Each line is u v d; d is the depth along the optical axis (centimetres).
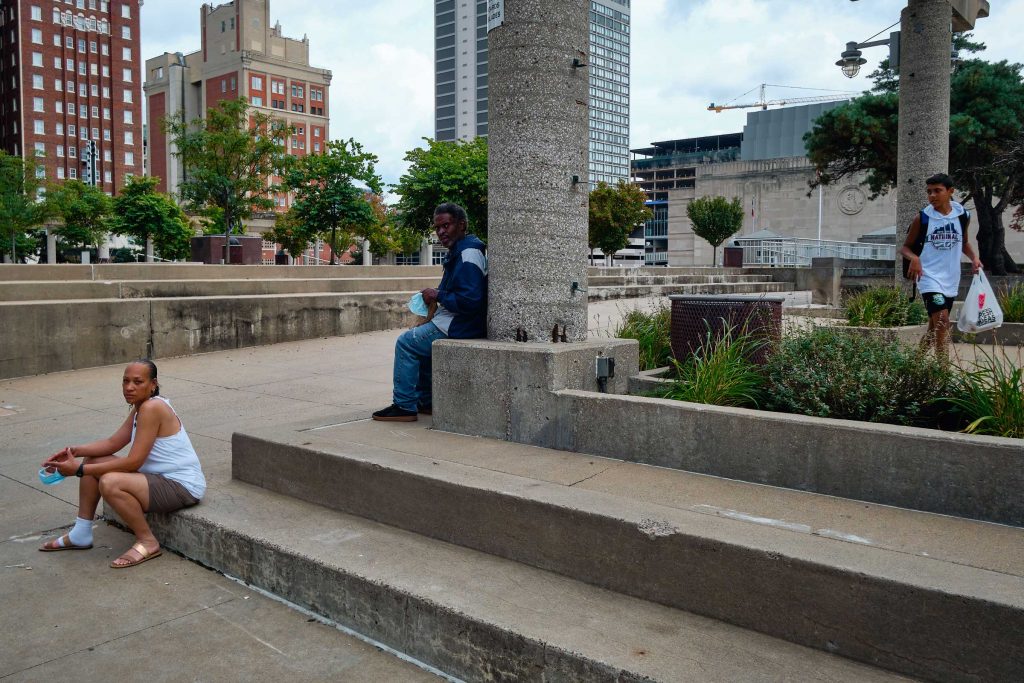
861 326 833
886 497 338
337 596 336
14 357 938
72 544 421
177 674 296
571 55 473
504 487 349
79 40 9719
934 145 1032
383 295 1381
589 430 424
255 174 3928
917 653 239
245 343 1170
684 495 351
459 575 326
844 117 2714
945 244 609
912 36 1038
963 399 406
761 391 473
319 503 426
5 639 323
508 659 275
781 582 265
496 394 460
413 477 377
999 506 312
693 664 249
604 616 286
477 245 512
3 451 610
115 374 968
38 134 9444
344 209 3141
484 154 3481
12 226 5016
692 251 8181
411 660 308
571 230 481
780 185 7175
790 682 238
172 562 409
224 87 12356
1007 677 224
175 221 5003
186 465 426
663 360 661
